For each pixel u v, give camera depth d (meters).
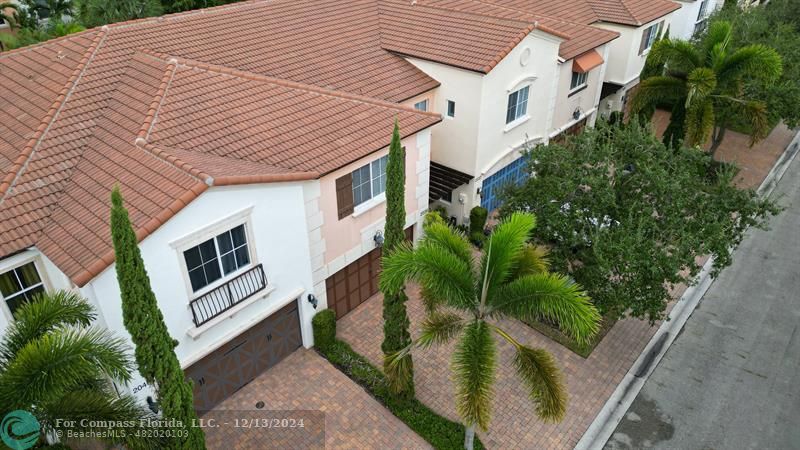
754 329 21.17
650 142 19.05
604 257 16.81
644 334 20.77
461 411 12.76
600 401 18.09
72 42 20.14
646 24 32.22
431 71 23.50
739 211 19.05
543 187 18.81
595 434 17.09
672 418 17.64
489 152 24.70
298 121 18.48
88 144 16.16
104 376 12.93
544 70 25.52
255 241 15.83
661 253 16.88
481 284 14.16
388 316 15.77
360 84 22.06
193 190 13.56
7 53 20.42
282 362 19.14
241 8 24.03
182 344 15.41
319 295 19.39
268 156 16.77
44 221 14.00
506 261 13.48
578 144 19.20
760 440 16.95
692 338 20.72
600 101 35.09
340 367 19.03
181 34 21.36
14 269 13.82
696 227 18.09
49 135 15.94
